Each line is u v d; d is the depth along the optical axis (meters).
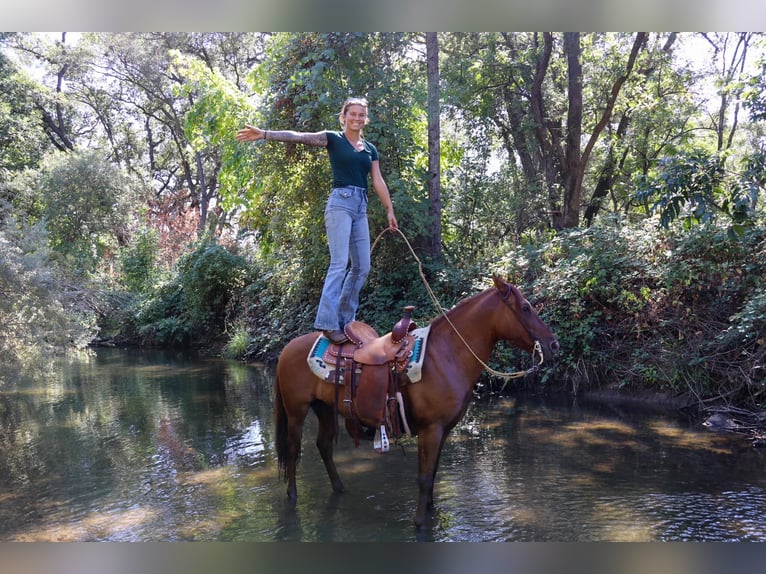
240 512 4.85
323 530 4.46
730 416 7.35
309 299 13.93
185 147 29.23
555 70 16.05
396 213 11.31
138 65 26.41
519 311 4.41
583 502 4.89
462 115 16.17
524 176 15.09
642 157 15.49
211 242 17.98
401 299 11.77
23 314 8.95
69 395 10.38
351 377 4.51
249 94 15.47
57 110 28.09
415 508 4.84
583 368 9.17
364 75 11.68
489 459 6.09
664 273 8.54
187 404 9.35
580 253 9.75
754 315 7.43
